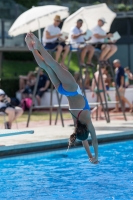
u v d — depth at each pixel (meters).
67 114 37.38
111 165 18.75
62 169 18.09
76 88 14.92
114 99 39.97
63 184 15.70
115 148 22.52
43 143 21.02
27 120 30.91
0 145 20.00
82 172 17.56
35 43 14.72
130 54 59.16
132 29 58.97
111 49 29.66
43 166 18.67
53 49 27.70
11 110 25.66
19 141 21.25
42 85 40.41
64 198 13.91
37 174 17.25
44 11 28.20
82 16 30.67
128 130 24.97
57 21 27.33
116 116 35.31
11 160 19.69
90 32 28.58
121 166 18.56
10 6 42.25
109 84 42.34
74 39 28.25
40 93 40.03
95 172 17.53
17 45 42.97
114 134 23.66
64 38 29.66
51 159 20.11
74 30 28.14
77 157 20.55
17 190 14.93
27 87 40.28
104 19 28.92
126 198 13.77
